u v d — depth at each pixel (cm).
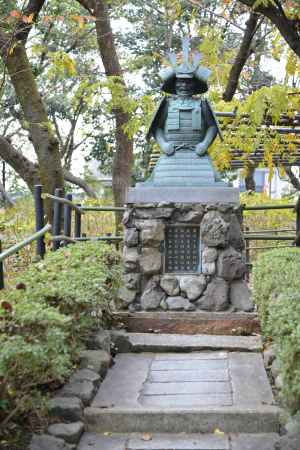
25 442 406
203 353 610
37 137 1053
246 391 503
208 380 530
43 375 407
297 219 817
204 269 727
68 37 1547
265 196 1546
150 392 504
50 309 410
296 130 802
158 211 737
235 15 1260
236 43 1580
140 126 948
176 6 1218
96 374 520
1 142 1159
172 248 743
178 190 743
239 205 740
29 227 1148
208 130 770
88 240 781
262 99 651
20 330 381
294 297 422
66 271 556
